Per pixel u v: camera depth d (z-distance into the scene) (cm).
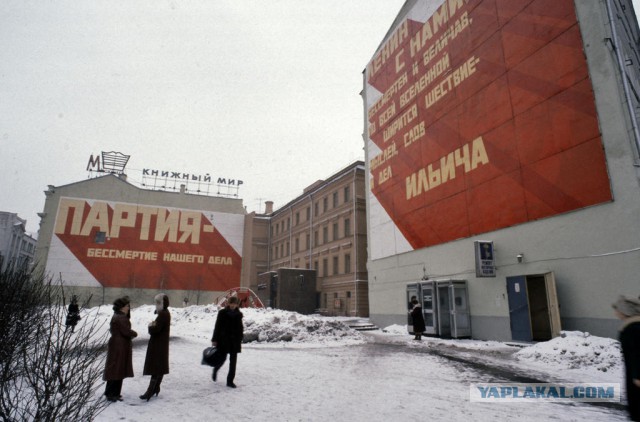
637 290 1114
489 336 1620
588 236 1260
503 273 1576
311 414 548
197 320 1986
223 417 525
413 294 2042
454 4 2003
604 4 1284
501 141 1634
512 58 1609
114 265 4147
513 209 1552
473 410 581
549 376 850
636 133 1161
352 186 3697
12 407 365
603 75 1258
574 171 1320
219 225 4666
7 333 506
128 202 4375
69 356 416
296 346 1389
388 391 695
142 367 883
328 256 4006
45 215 4072
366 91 2903
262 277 3912
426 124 2156
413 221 2202
